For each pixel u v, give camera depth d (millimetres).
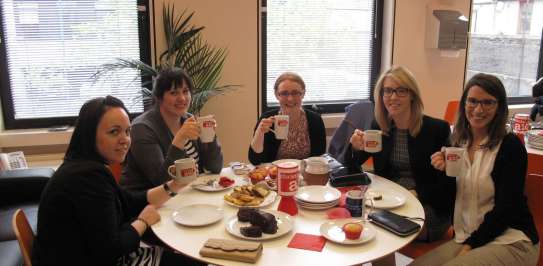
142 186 2203
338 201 1799
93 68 3596
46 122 3588
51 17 3461
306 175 1992
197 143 2348
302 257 1378
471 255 1714
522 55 4766
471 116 1896
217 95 3701
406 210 1746
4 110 3500
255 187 1886
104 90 3654
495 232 1771
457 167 1796
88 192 1446
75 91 3613
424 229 2039
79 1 3471
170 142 2262
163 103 2271
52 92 3576
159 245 2057
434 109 4336
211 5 3555
